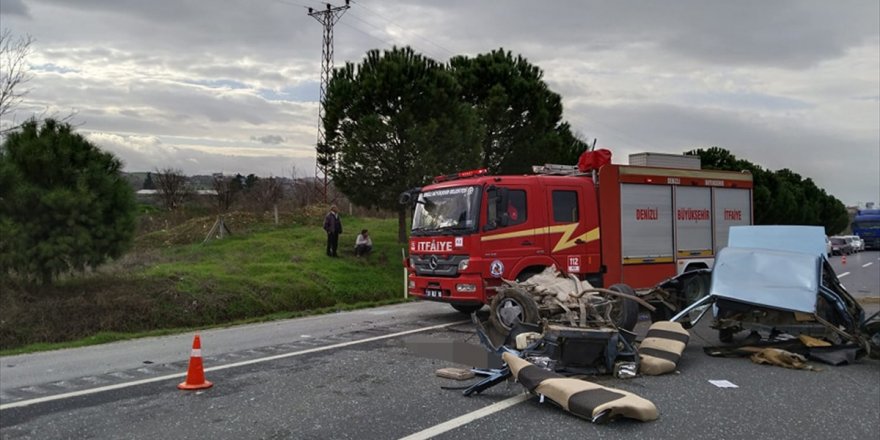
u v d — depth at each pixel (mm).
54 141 13391
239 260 18656
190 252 20031
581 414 5961
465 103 22688
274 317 14352
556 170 13352
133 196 14172
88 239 13086
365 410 6324
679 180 14172
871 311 13695
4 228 12406
